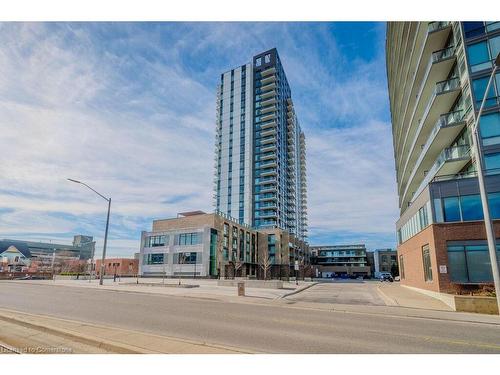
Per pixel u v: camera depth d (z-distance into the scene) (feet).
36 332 28.76
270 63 402.72
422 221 88.02
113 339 25.81
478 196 72.02
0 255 382.63
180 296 72.28
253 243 291.99
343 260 446.60
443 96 96.17
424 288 85.56
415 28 124.16
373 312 51.11
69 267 300.81
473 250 70.18
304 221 478.18
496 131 79.25
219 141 396.57
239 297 71.92
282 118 410.52
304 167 499.10
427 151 109.81
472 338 31.86
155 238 231.09
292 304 61.21
